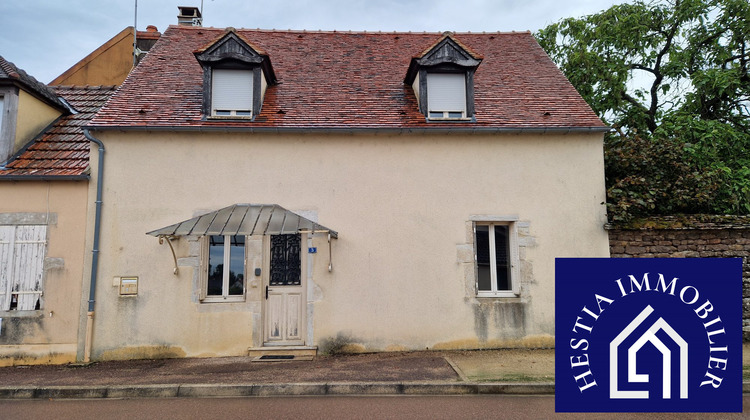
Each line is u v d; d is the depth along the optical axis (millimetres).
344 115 8258
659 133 10641
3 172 7441
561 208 7992
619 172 8672
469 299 7773
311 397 5508
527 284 7828
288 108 8391
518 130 7973
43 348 7156
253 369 6492
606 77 13266
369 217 7840
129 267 7426
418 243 7840
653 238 7945
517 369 6344
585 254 7891
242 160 7805
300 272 7816
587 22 14031
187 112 8141
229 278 7770
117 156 7629
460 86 8617
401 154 8000
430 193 7945
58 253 7344
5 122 7887
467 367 6473
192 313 7441
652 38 13469
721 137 10086
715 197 8570
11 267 7270
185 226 6957
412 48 11000
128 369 6633
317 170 7871
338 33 11359
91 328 7203
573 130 8016
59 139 8453
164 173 7660
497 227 8195
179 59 9750
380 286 7711
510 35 11602
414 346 7633
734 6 12023
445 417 4812
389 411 5000
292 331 7672
